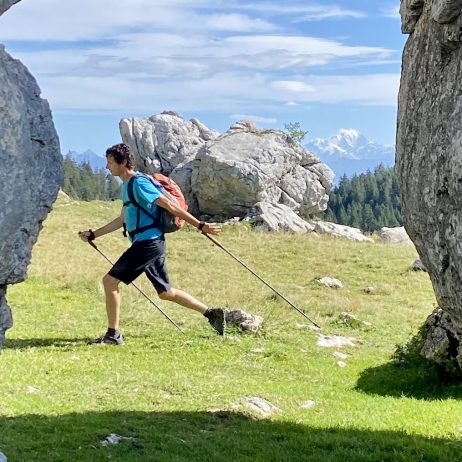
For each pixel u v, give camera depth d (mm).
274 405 9102
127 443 6977
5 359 9984
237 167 32312
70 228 25969
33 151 4641
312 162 35500
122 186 11508
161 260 11883
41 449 6551
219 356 11359
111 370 9953
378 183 102625
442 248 6000
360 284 19875
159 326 13164
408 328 14930
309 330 13781
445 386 10766
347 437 7941
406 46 6922
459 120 5590
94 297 15609
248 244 25047
